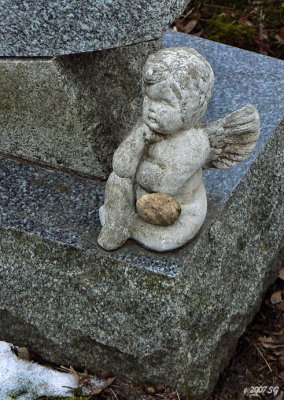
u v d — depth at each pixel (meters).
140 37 3.02
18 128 3.48
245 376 3.60
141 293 3.13
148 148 2.99
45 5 3.04
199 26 5.20
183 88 2.81
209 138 3.01
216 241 3.31
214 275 3.32
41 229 3.24
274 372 3.62
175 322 3.13
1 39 3.21
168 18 2.99
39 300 3.35
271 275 3.92
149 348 3.24
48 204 3.35
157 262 3.10
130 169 3.01
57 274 3.26
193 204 3.11
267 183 3.68
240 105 3.78
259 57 4.05
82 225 3.26
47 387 3.41
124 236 3.11
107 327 3.27
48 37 3.12
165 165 2.97
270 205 3.74
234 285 3.49
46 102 3.33
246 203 3.52
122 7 2.96
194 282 3.18
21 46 3.19
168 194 3.03
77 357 3.45
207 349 3.37
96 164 3.44
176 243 3.09
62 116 3.35
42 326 3.42
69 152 3.46
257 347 3.71
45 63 3.21
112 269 3.14
